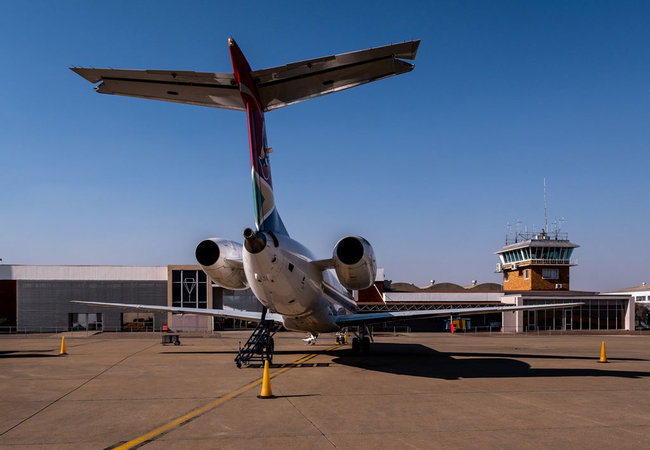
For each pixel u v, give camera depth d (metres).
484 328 50.56
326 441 6.53
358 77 10.16
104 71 9.83
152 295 42.41
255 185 11.21
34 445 6.41
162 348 23.12
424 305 47.75
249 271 12.06
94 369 14.42
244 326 46.34
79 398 9.70
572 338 35.00
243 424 7.45
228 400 9.37
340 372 13.49
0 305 42.75
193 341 29.00
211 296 41.91
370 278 13.08
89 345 25.38
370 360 16.86
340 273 12.83
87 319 42.41
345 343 25.61
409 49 9.21
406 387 10.91
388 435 6.83
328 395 9.88
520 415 8.11
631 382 11.91
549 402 9.27
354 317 16.34
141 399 9.55
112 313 41.88
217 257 13.86
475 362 16.44
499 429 7.19
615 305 47.34
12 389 10.85
